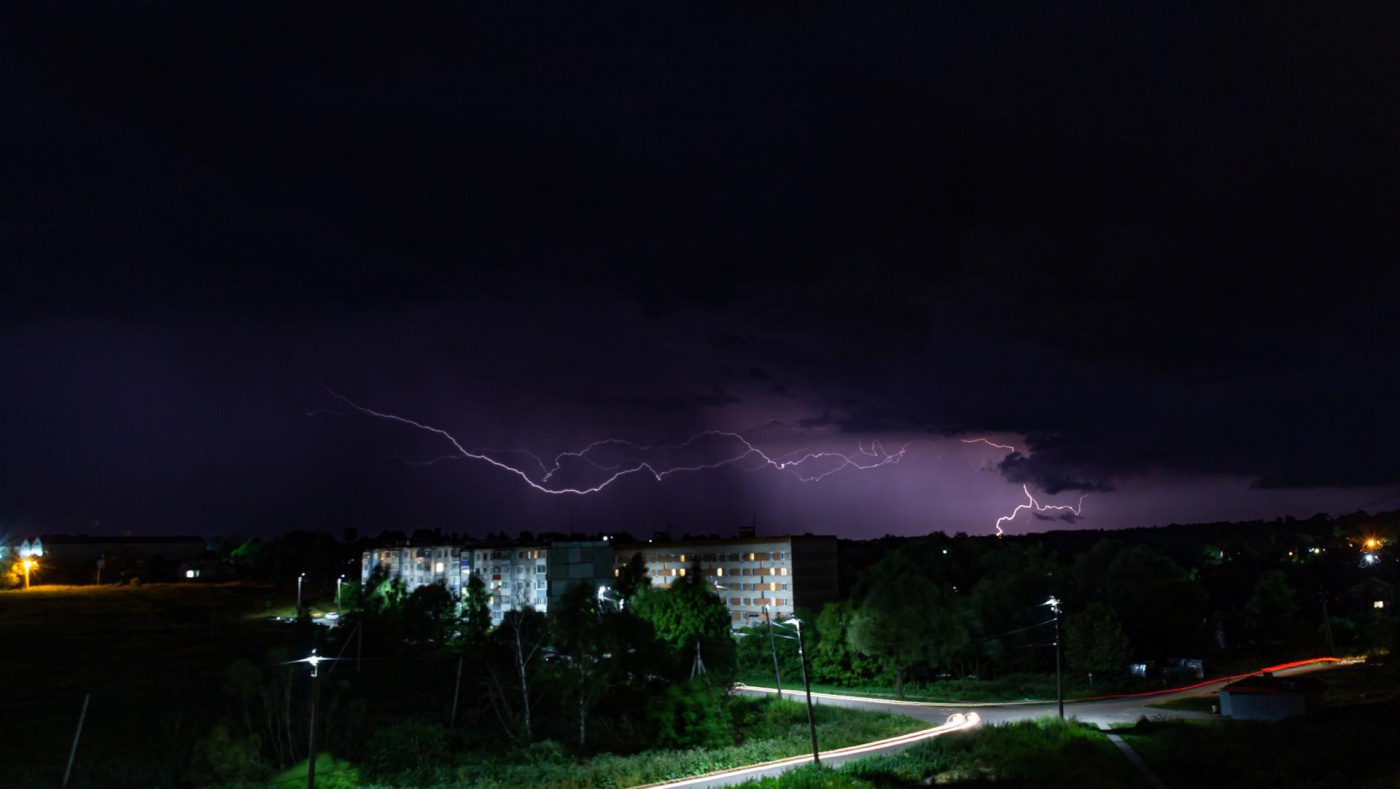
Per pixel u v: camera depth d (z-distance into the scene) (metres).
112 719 60.16
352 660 86.31
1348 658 92.88
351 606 117.50
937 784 41.22
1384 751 39.47
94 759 51.12
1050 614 92.19
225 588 164.62
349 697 70.19
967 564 126.62
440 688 75.00
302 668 79.38
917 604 83.06
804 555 113.62
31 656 86.56
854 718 66.81
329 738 55.66
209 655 87.62
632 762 53.47
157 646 93.25
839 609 90.44
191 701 65.50
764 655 95.19
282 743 54.94
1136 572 105.50
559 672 64.94
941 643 84.62
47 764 49.69
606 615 73.81
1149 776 39.00
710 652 83.62
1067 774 39.75
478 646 87.69
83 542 199.75
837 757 52.97
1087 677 82.62
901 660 81.31
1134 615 95.50
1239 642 104.06
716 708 64.06
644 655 74.06
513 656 74.94
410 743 53.47
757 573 115.75
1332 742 42.19
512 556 127.62
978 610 91.31
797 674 91.38
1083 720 62.56
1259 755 40.53
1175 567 107.44
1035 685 81.88
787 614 109.44
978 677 89.31
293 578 191.25
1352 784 34.06
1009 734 50.44
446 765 52.28
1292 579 124.62
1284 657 93.94
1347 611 121.62
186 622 116.50
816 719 67.44
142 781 47.28
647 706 63.84
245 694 56.59
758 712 70.31
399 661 86.00
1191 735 47.91
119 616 120.31
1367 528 187.88
